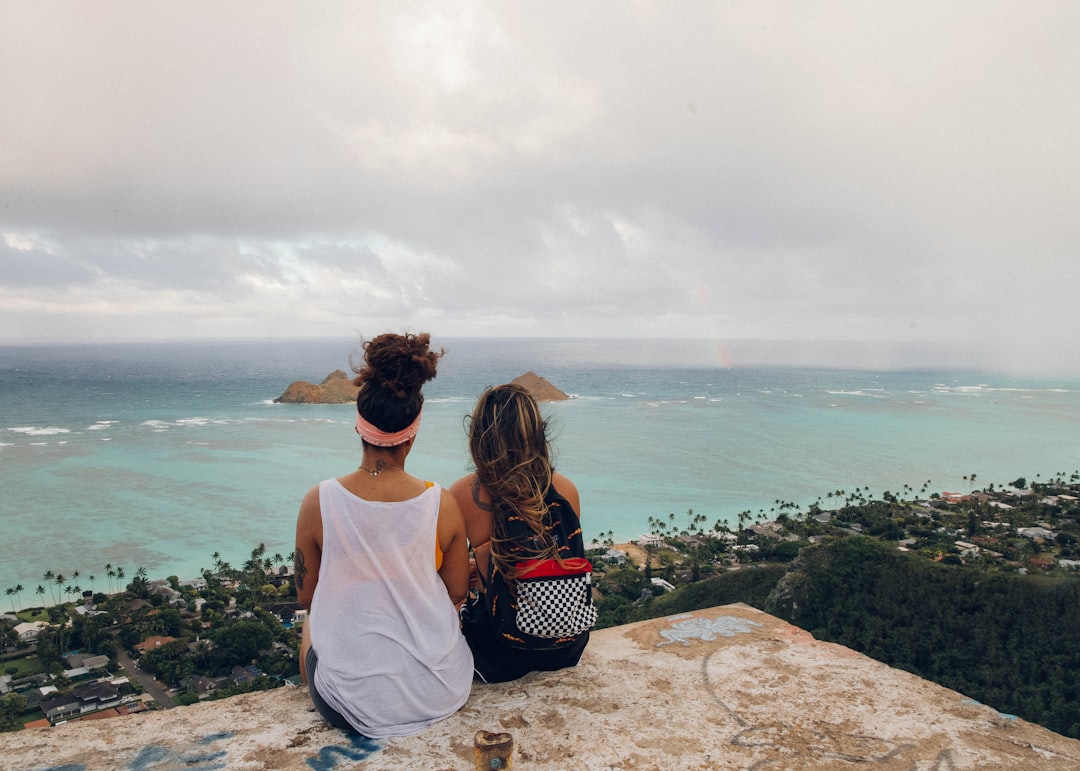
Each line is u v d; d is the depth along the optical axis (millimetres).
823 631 42469
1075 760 2574
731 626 3953
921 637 38594
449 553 2893
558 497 2967
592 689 3070
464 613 3150
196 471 160000
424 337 2719
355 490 2680
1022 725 2848
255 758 2469
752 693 3082
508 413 2869
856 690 3139
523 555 2848
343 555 2641
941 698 3080
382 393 2586
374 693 2586
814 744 2635
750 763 2480
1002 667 35000
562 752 2516
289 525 112188
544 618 2844
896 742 2674
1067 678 32844
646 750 2547
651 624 3984
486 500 2951
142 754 2484
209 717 2809
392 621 2674
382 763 2436
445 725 2707
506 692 3025
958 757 2574
